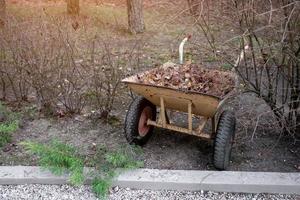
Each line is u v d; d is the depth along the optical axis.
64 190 3.22
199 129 3.55
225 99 3.28
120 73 4.55
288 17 2.93
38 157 3.67
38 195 3.16
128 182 3.23
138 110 3.67
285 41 3.19
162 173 3.30
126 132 3.66
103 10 10.92
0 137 3.86
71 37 4.80
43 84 4.47
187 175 3.27
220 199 3.13
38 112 4.55
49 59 4.42
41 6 10.75
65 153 3.39
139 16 8.75
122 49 6.91
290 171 3.45
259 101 4.85
